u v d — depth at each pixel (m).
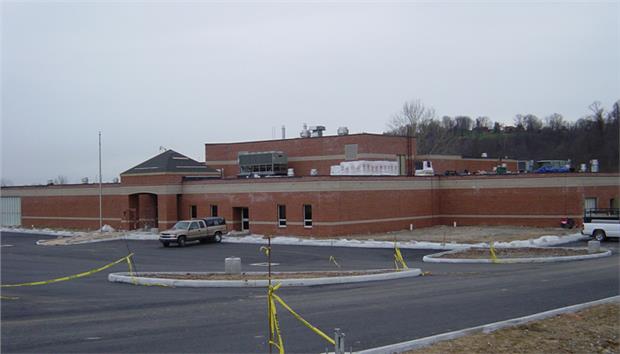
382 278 24.30
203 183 54.75
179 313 16.47
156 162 57.25
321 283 22.92
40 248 45.09
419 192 54.66
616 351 12.57
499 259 31.06
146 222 59.31
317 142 64.31
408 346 12.11
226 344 12.74
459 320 15.12
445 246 38.94
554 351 12.30
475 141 142.38
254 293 20.47
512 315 15.77
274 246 42.44
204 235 45.72
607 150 102.06
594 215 49.91
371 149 62.22
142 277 23.98
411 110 103.69
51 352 12.17
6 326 14.79
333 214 46.78
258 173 63.25
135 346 12.62
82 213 64.31
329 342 12.83
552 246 39.09
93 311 16.94
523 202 52.69
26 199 70.00
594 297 18.67
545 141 131.00
